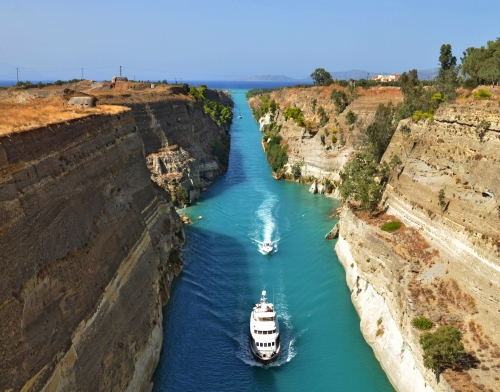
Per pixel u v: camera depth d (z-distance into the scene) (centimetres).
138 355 3170
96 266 2839
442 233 3962
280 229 6506
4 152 2077
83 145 3183
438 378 2772
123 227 3556
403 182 5125
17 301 1948
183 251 5631
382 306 4000
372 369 3619
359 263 4662
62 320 2283
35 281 2136
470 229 3569
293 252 5750
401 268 3919
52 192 2486
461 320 3203
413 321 3195
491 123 3791
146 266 3850
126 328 3066
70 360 2275
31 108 3916
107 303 2859
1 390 1734
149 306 3641
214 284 4916
